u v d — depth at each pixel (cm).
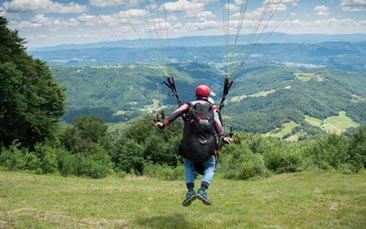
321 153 3103
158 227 805
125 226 812
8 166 3300
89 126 7075
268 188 1741
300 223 877
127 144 4509
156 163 4553
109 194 1418
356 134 2972
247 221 877
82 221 836
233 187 1947
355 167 2812
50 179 2283
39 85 4469
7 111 4272
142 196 1357
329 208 1052
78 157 3659
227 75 700
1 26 4425
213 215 948
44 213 905
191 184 707
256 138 3759
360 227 845
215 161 717
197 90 701
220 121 702
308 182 2311
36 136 4584
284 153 3012
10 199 1185
